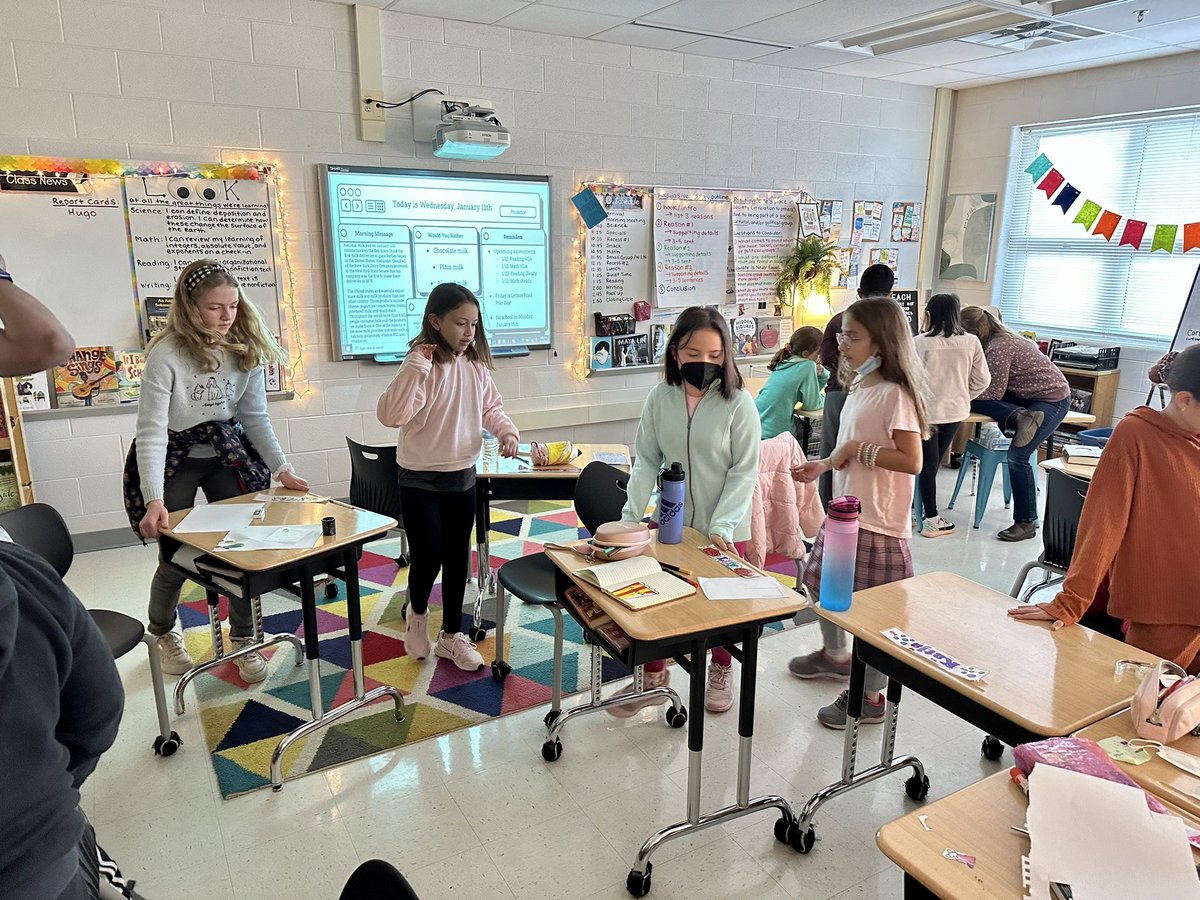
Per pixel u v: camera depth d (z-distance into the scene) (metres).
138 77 3.99
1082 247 6.20
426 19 4.62
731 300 6.15
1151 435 1.78
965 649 1.72
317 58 4.39
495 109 4.94
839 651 2.97
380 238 4.71
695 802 2.05
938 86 6.68
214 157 4.23
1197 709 1.38
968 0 4.28
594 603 2.13
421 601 2.96
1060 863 1.10
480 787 2.39
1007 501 5.24
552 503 5.18
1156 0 4.20
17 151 3.80
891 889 2.01
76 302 4.02
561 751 2.56
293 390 4.65
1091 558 1.80
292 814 2.26
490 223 5.04
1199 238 5.09
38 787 0.77
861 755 2.56
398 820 2.24
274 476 2.99
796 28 4.88
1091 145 6.06
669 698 2.71
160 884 2.00
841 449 2.53
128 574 3.97
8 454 3.85
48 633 0.80
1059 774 1.23
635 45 5.29
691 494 2.52
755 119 5.93
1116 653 1.71
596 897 1.97
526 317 5.30
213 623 2.81
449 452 2.80
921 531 4.72
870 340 2.44
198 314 2.60
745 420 2.43
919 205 6.97
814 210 6.33
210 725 2.69
